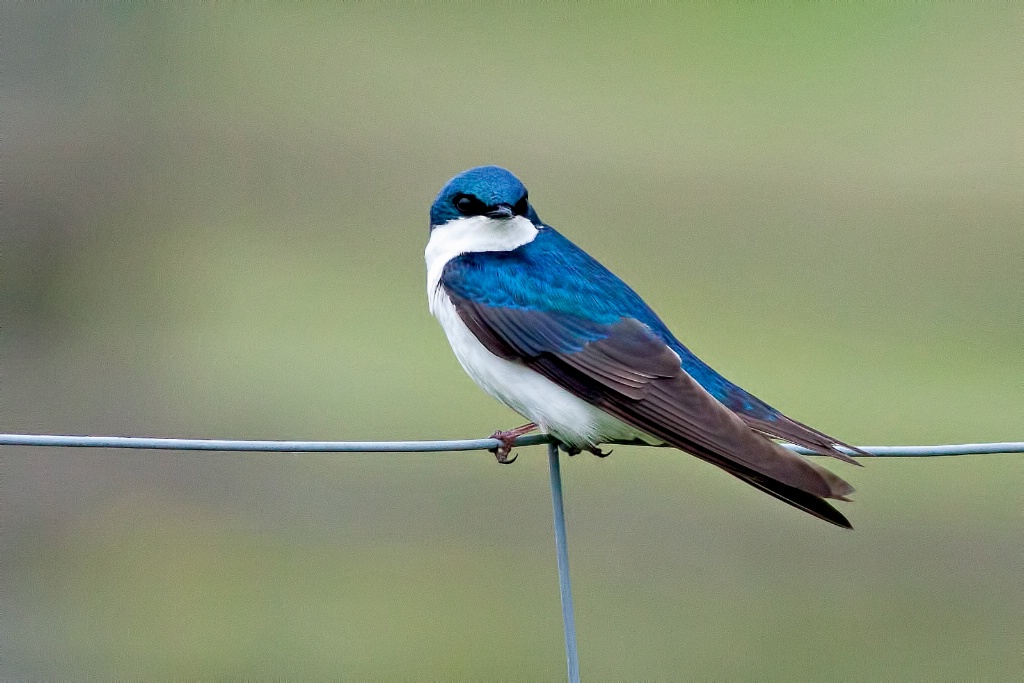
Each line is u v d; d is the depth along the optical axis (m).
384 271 15.78
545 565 11.59
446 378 13.86
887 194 16.05
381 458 11.98
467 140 16.56
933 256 15.31
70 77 17.06
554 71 18.58
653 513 11.66
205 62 17.72
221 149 16.86
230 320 14.95
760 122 17.12
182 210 16.48
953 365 13.88
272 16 19.12
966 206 15.85
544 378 7.26
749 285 15.13
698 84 18.08
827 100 17.67
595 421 7.18
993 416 13.02
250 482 11.98
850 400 13.39
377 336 14.68
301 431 13.06
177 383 13.91
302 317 14.97
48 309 15.47
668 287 15.14
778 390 13.55
